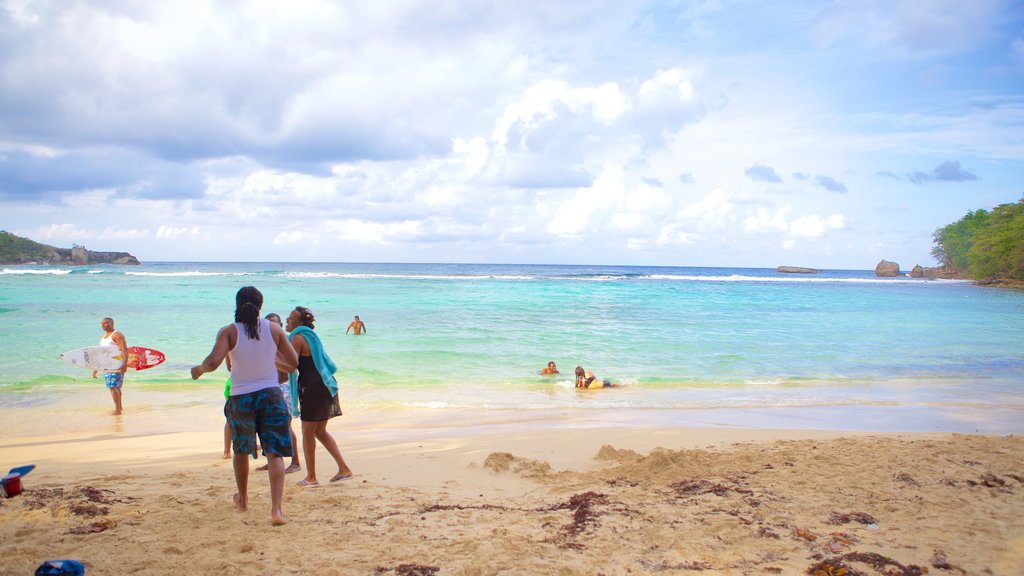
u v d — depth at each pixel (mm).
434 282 57250
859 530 4484
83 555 3920
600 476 6133
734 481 5738
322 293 39250
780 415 10289
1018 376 14641
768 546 4172
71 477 6105
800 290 56156
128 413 9977
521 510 4996
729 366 15586
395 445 7742
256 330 4555
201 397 11250
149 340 17781
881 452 6902
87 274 64562
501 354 16688
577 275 84438
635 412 10445
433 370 14375
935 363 16391
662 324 24516
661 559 3947
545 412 10391
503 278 69062
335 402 5945
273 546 4117
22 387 11898
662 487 5633
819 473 6004
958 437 7859
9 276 58500
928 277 109188
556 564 3832
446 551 4035
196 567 3756
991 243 78250
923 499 5184
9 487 5156
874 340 20828
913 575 3721
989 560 3959
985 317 29844
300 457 7234
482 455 7137
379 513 4887
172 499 5230
